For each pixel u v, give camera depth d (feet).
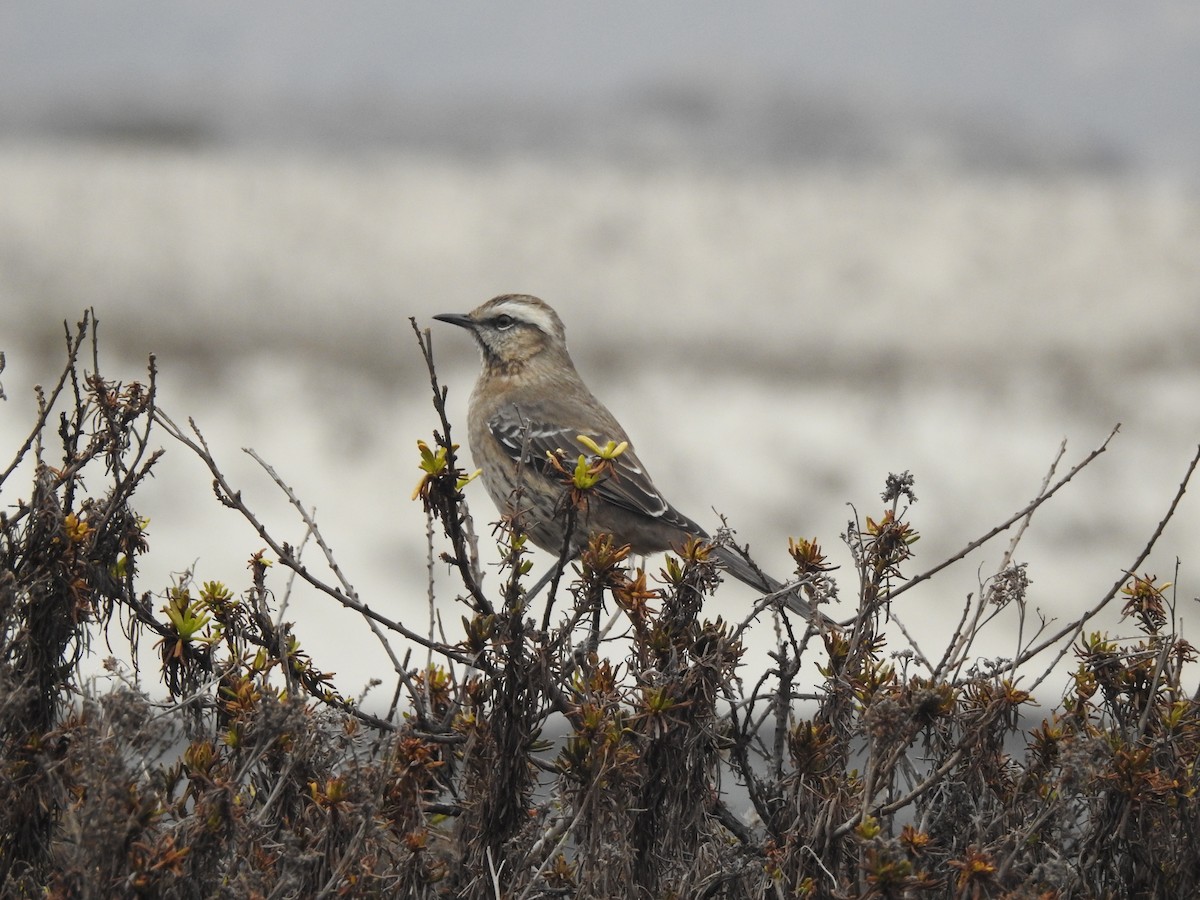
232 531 83.56
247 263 203.41
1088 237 240.53
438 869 23.65
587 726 23.36
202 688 23.54
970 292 209.77
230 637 25.66
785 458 115.65
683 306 198.18
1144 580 26.55
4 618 23.39
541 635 23.99
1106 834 23.84
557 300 200.95
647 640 24.66
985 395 137.49
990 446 120.98
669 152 400.47
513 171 280.31
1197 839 24.11
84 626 24.62
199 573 75.61
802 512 103.91
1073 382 145.48
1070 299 208.23
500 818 23.80
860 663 24.81
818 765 23.98
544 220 235.61
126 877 20.86
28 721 23.77
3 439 98.22
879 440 120.78
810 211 248.52
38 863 22.98
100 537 24.93
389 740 24.88
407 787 23.49
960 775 24.56
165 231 215.51
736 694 31.65
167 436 97.35
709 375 140.26
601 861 23.35
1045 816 23.13
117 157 275.39
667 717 23.52
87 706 22.50
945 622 75.92
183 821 21.63
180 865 21.01
